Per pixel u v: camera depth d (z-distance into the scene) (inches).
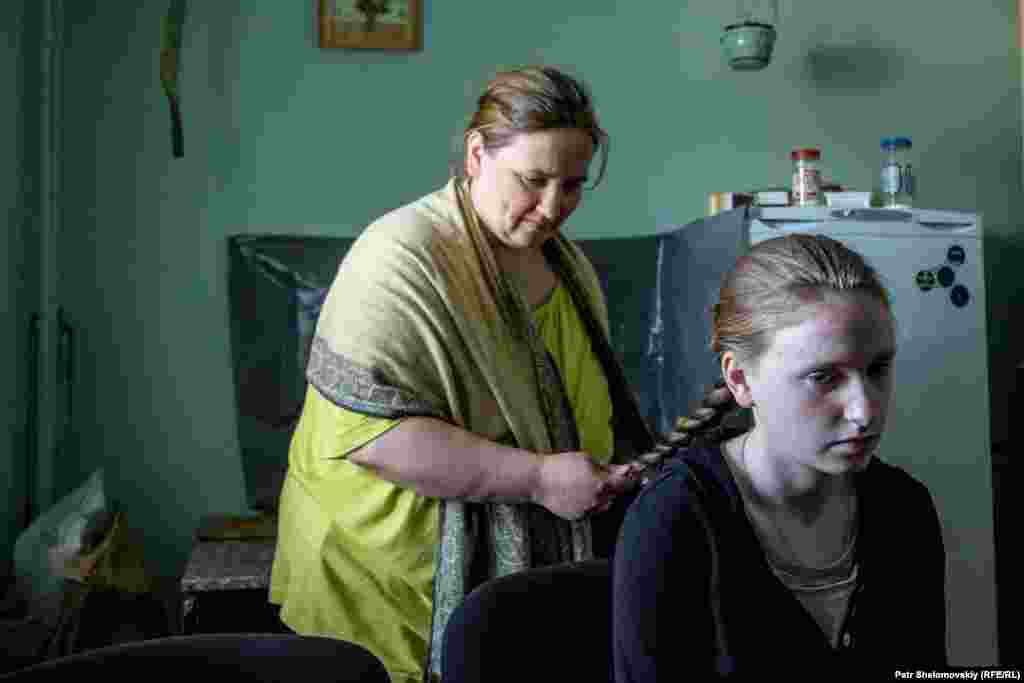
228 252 115.3
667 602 33.8
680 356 116.3
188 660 36.6
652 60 125.1
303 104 117.4
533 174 60.6
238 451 116.3
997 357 132.1
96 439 113.5
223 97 115.6
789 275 32.1
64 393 111.6
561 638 41.9
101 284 113.3
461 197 65.7
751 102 127.5
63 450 112.1
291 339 116.0
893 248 106.8
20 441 108.0
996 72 132.2
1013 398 124.2
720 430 43.1
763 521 35.3
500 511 63.0
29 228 109.0
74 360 112.8
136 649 36.6
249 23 116.1
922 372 107.7
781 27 128.1
